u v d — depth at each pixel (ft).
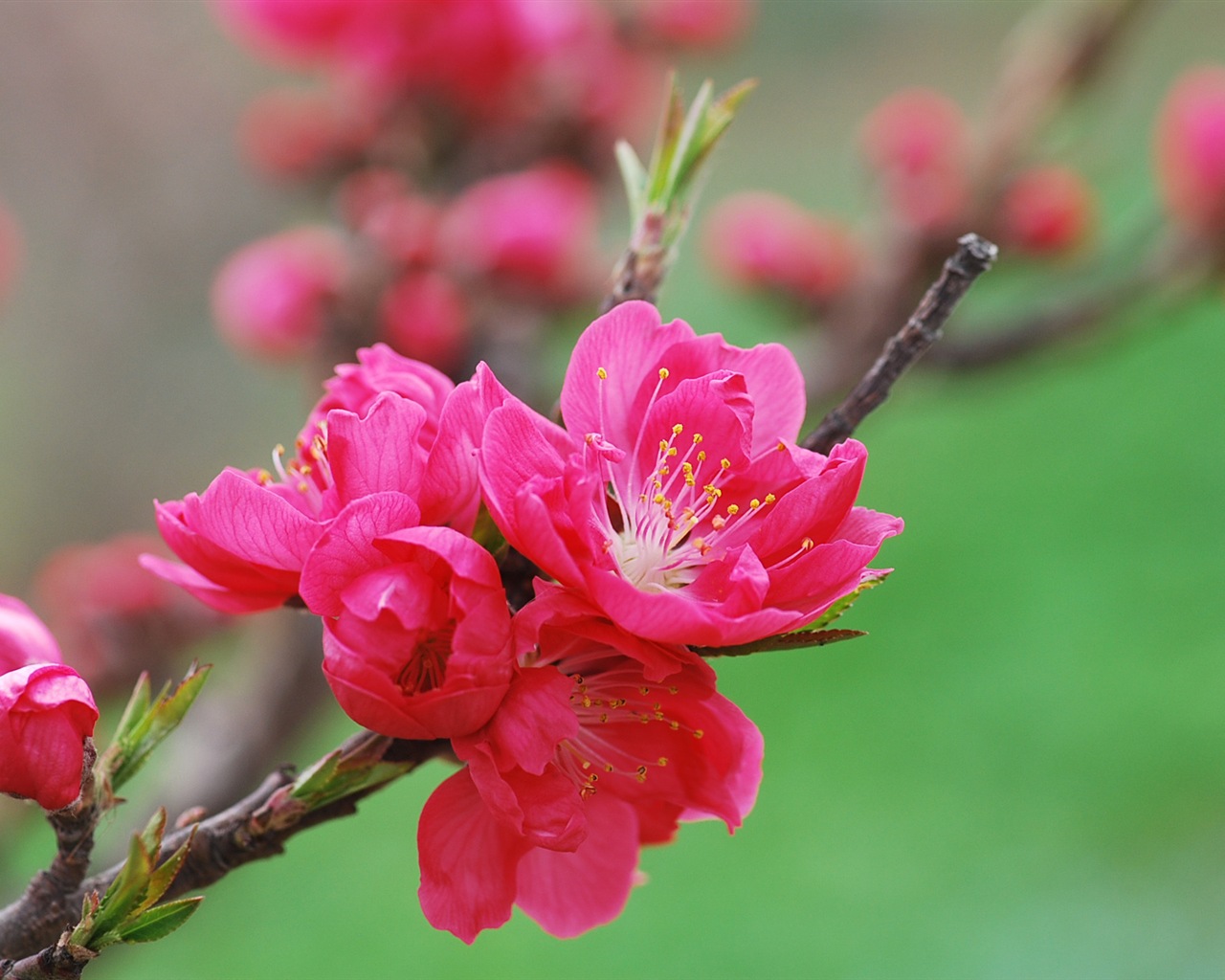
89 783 1.80
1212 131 2.75
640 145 3.33
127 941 1.76
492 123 3.09
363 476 1.77
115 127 6.23
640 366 1.82
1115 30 2.80
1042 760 5.02
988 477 6.40
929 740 5.21
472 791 1.79
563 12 3.04
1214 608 5.50
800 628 1.78
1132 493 6.12
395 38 2.98
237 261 2.88
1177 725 5.09
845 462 1.78
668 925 4.59
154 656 2.85
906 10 8.81
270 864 4.89
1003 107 2.89
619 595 1.74
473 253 2.81
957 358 2.86
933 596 5.80
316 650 2.60
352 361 2.80
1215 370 6.61
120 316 6.31
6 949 1.80
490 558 1.76
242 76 6.39
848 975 4.29
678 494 1.81
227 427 6.47
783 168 7.68
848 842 4.89
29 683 1.78
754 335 5.31
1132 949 4.35
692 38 3.37
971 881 4.62
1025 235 2.88
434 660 1.78
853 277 3.03
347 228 2.89
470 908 1.78
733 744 1.79
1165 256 2.83
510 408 1.77
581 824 1.76
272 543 1.79
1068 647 5.42
